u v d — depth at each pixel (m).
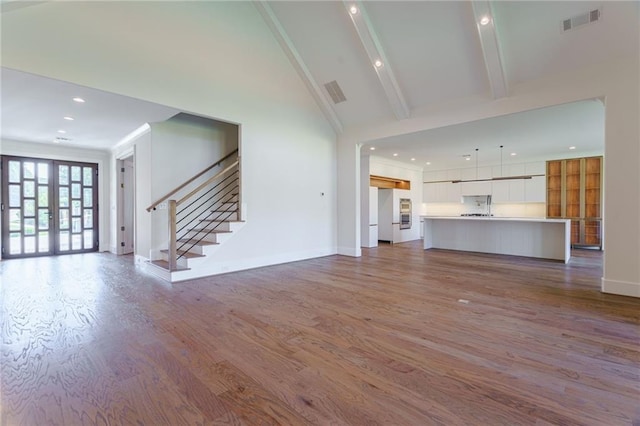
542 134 5.84
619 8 3.11
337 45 4.95
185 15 4.18
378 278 4.43
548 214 8.21
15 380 1.82
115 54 3.55
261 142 5.21
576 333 2.47
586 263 5.55
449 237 7.46
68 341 2.36
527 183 8.62
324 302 3.32
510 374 1.88
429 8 3.87
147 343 2.33
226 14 4.66
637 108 3.33
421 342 2.34
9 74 3.01
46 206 6.47
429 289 3.84
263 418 1.50
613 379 1.81
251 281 4.25
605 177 3.55
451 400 1.63
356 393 1.70
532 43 3.69
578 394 1.67
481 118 4.53
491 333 2.49
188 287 3.93
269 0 4.90
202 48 4.38
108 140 6.02
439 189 10.30
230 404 1.60
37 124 4.83
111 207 7.07
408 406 1.58
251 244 5.12
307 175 6.03
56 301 3.36
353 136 6.35
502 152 7.74
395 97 5.11
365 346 2.27
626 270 3.48
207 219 5.60
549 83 3.90
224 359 2.08
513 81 4.16
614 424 1.43
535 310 3.03
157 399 1.64
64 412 1.53
